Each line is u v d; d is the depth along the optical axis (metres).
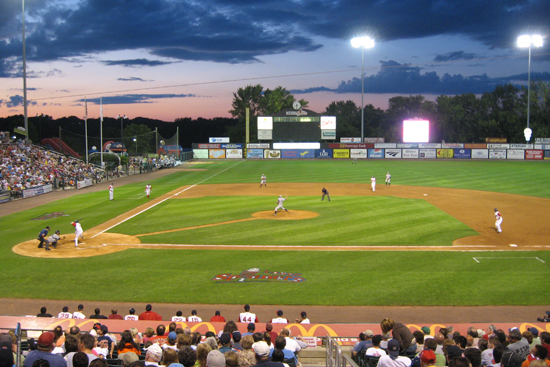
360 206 38.69
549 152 92.69
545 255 24.48
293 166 80.06
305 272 21.62
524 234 29.02
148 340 11.61
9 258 24.11
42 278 20.94
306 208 38.00
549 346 8.63
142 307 17.72
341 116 146.62
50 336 7.91
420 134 96.88
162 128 174.00
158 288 19.66
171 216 35.09
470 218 33.81
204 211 37.00
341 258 23.83
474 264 22.86
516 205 39.47
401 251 25.11
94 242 27.33
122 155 80.94
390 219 33.25
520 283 20.11
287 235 28.64
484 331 12.61
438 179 58.66
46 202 42.72
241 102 139.12
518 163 83.25
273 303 18.05
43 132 149.00
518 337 9.77
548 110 120.12
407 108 145.12
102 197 45.38
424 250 25.34
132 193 48.19
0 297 18.64
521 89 127.12
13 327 12.91
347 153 97.81
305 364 12.15
